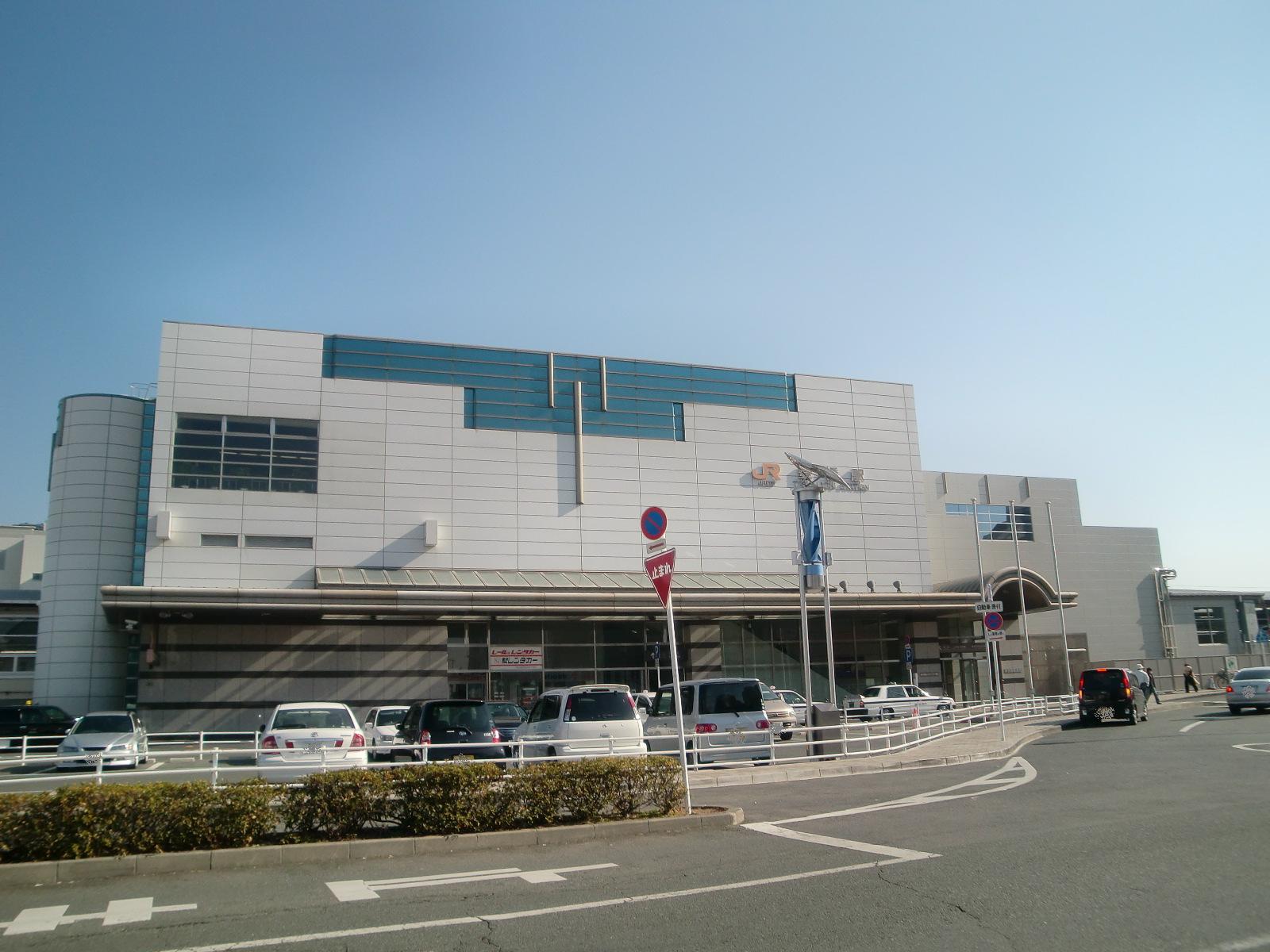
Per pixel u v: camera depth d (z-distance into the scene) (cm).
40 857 977
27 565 5062
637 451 4394
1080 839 1099
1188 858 975
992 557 5494
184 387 3791
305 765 1655
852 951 679
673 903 830
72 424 3838
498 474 4144
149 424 3956
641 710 2875
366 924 773
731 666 4350
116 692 3712
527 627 4025
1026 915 768
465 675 3900
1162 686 5684
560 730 1816
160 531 3634
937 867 953
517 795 1198
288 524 3812
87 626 3672
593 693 1870
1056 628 5594
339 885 927
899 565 4781
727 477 4531
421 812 1146
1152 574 5931
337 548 3856
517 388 4269
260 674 3650
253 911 822
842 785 1775
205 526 3706
